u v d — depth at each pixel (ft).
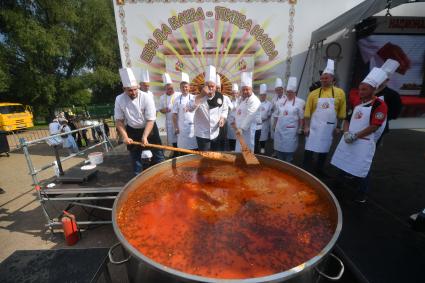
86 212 11.43
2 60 43.55
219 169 8.07
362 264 5.76
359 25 17.89
